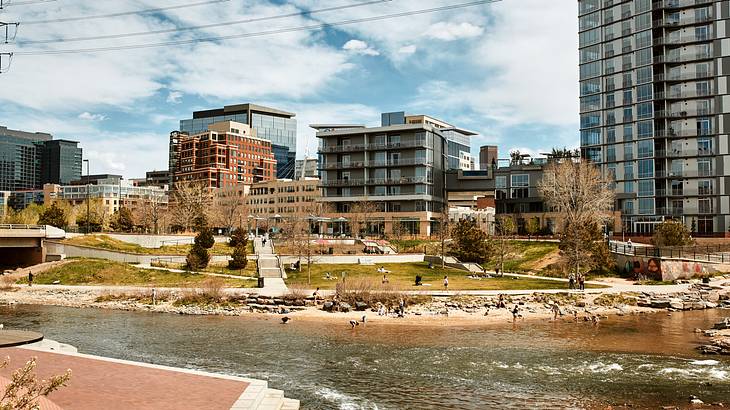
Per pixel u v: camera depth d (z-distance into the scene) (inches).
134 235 4143.7
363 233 5206.7
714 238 4084.6
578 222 3449.8
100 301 2610.7
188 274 3157.0
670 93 4697.3
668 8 4677.7
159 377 1023.6
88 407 842.2
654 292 2600.9
